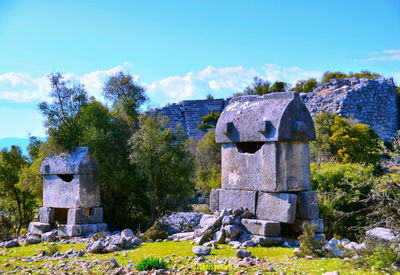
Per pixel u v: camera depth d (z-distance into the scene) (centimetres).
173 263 802
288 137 976
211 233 997
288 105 987
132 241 1049
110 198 1625
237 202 1045
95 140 1547
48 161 1495
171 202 1633
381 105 4244
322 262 733
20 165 1959
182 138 1653
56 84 1597
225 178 1090
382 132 4184
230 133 1066
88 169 1420
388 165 916
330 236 1257
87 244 1091
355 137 2797
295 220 1005
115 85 2052
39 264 902
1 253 1097
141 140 1545
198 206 2181
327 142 2800
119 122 1733
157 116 1705
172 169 1582
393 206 759
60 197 1441
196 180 2652
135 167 1625
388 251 694
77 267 830
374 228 865
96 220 1427
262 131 981
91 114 1634
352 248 760
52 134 1540
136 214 1734
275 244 936
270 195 979
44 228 1441
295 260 773
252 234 969
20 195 1977
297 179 998
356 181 1369
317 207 997
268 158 984
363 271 652
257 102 1070
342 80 4528
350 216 1330
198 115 5769
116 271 746
